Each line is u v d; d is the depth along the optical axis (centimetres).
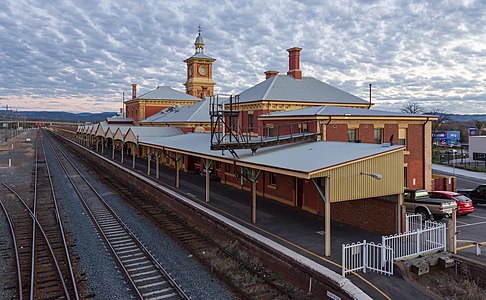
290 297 1086
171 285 1168
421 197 1927
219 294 1118
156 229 1808
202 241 1614
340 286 1024
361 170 1324
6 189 2889
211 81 6150
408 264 1188
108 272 1282
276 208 1977
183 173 3366
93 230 1775
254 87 3312
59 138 11094
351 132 2220
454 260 1238
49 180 3300
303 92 3039
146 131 3869
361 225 1602
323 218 1767
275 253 1298
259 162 1567
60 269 1306
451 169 4166
